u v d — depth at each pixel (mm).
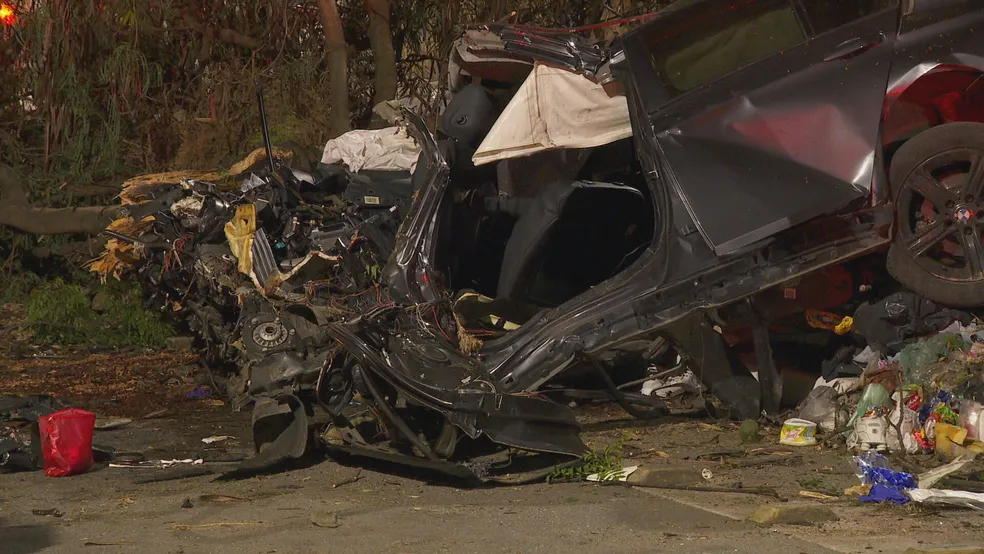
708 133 11469
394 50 27578
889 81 11430
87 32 26875
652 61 11852
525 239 13719
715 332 12414
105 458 11664
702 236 11328
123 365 19344
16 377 18219
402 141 16172
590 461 10305
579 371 13828
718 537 7742
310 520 8492
